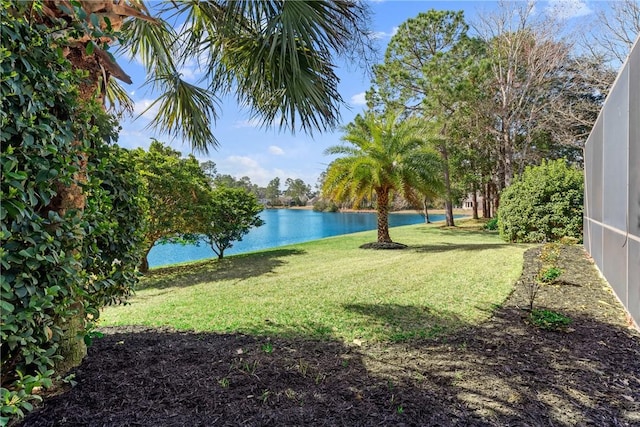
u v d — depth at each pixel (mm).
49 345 1851
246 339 3029
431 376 2275
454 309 3934
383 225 10461
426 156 10281
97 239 2455
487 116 16531
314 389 2090
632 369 2383
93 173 2314
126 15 2393
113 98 3994
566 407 1934
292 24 2939
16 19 1518
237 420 1773
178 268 8266
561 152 18469
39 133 1585
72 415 1772
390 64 17828
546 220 9430
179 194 7711
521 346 2783
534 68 15758
